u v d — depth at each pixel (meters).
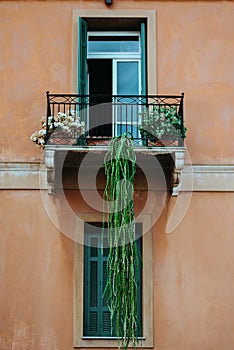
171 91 10.45
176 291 9.78
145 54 10.69
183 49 10.62
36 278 9.77
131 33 11.05
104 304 9.88
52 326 9.63
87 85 10.83
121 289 8.95
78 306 9.70
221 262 9.88
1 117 10.28
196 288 9.79
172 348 9.61
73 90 10.42
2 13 10.69
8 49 10.55
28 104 10.35
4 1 10.73
